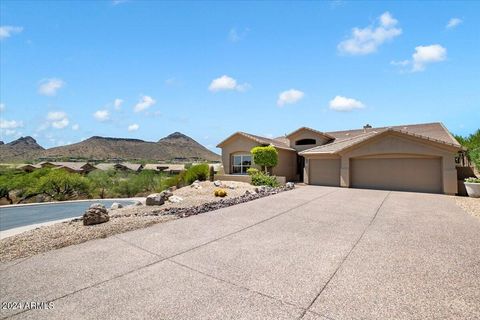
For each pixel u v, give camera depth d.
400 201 13.57
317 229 8.22
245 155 27.16
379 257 5.83
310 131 28.03
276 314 3.71
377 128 27.84
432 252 6.13
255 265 5.44
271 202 13.32
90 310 3.88
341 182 20.30
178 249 6.46
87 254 6.19
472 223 8.91
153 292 4.38
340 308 3.84
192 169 26.62
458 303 3.96
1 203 28.64
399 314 3.68
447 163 16.45
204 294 4.29
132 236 7.59
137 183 33.66
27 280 4.89
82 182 30.47
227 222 9.18
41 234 8.09
